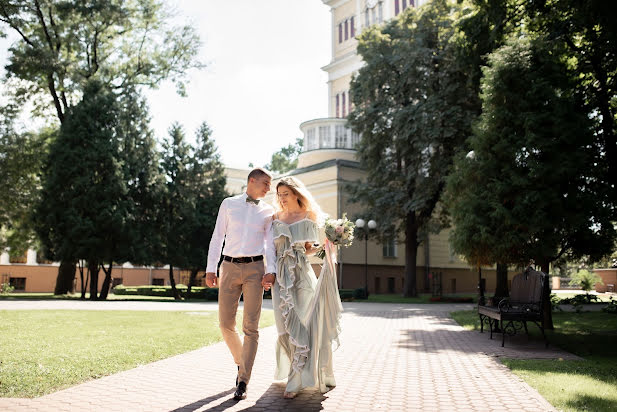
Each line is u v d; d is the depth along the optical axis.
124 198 22.86
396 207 25.62
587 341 8.57
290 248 4.65
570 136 9.71
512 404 4.06
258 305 4.48
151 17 25.92
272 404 4.00
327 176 31.86
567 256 10.89
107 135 22.44
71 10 22.78
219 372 5.27
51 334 7.57
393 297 27.16
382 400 4.17
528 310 8.06
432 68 24.73
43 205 21.38
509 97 10.37
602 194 10.12
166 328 8.92
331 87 46.72
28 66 21.83
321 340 4.59
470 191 10.95
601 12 10.59
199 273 35.91
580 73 13.18
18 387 4.23
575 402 4.09
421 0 39.47
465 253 10.78
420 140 23.59
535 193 9.49
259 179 4.68
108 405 3.83
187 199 25.44
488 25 14.78
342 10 47.16
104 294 22.30
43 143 24.77
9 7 21.86
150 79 27.72
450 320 12.91
